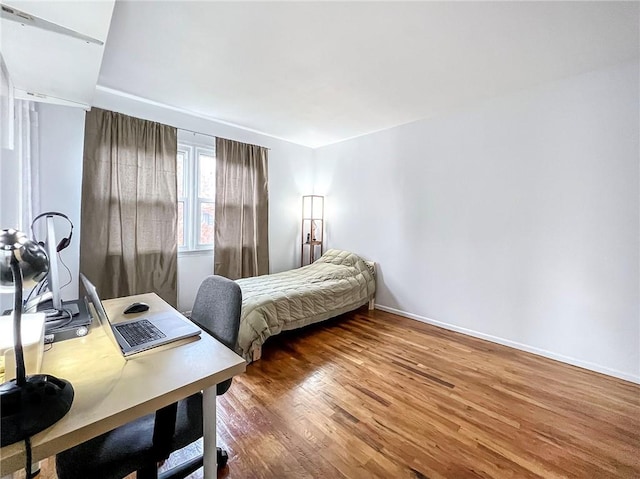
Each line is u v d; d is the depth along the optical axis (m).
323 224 4.71
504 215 2.87
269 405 1.88
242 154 3.83
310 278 3.52
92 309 1.53
